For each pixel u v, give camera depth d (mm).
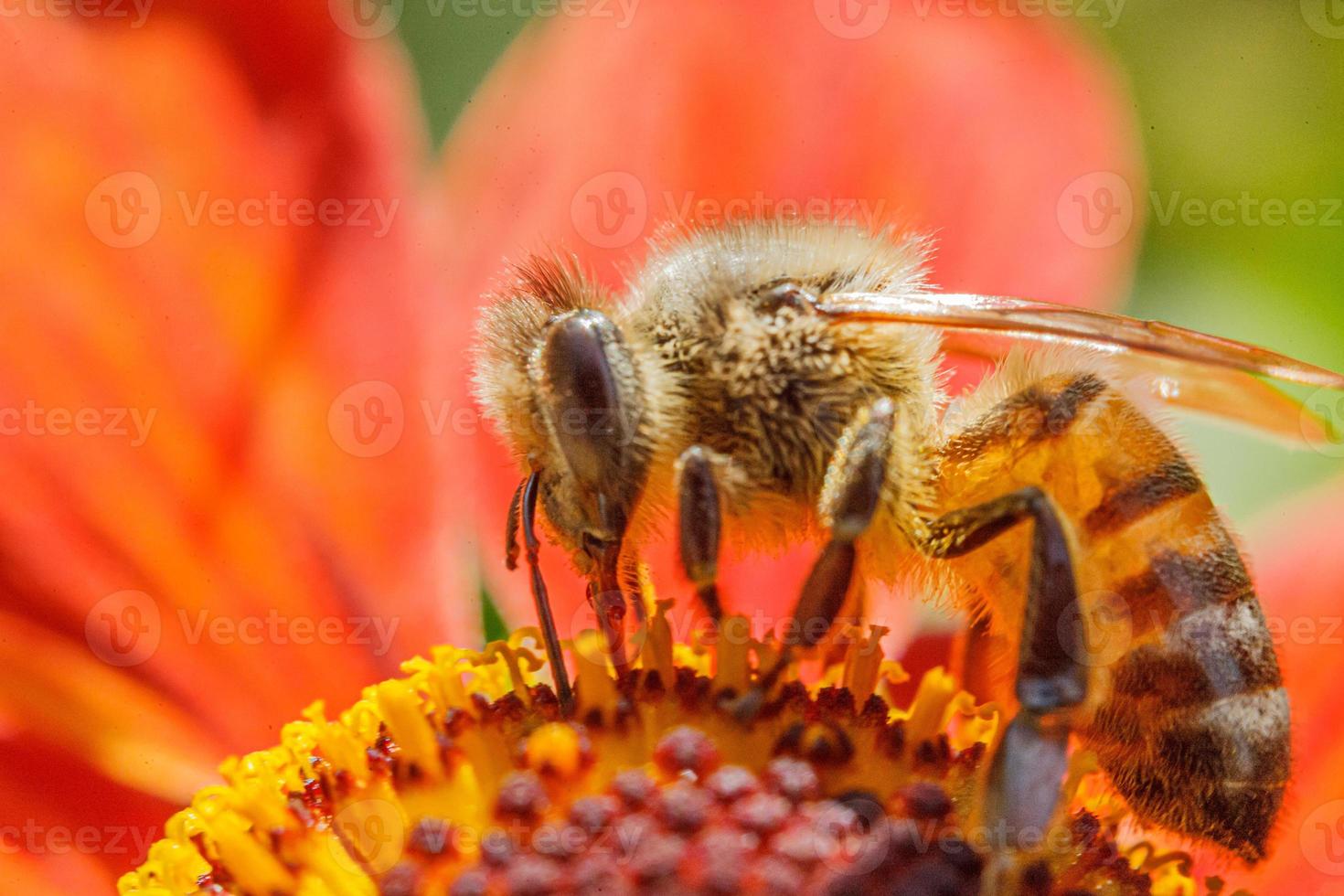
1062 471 55
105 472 60
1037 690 52
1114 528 55
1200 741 55
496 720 56
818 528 56
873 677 57
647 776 53
